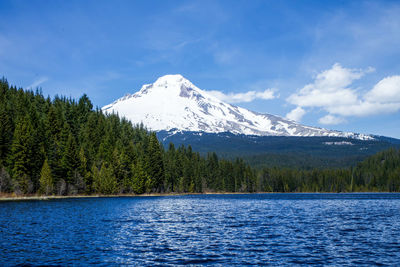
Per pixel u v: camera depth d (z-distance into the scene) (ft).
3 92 538.47
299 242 122.21
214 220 190.39
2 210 219.20
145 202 342.64
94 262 91.76
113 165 473.67
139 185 495.00
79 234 133.59
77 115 566.77
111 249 108.06
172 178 610.24
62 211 220.02
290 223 177.47
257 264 90.89
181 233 142.41
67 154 418.51
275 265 89.92
